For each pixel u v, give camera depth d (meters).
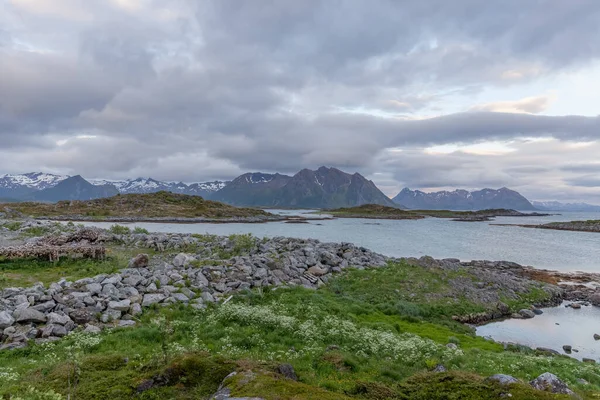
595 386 15.95
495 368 17.09
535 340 27.80
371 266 40.44
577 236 120.25
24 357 15.59
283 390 8.91
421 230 137.62
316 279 34.84
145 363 12.40
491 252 78.19
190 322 20.48
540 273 53.78
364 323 24.42
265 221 182.88
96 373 11.75
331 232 120.44
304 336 19.14
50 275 29.84
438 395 10.27
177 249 44.94
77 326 19.09
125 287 24.48
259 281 30.31
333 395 8.87
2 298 20.80
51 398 9.80
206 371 10.91
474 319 31.25
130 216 167.38
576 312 35.69
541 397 9.45
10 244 42.75
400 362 16.91
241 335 18.62
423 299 32.75
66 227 58.31
